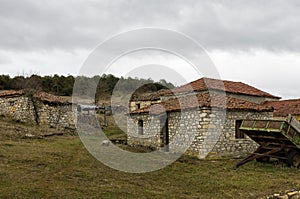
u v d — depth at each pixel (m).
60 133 19.02
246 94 20.41
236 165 11.87
